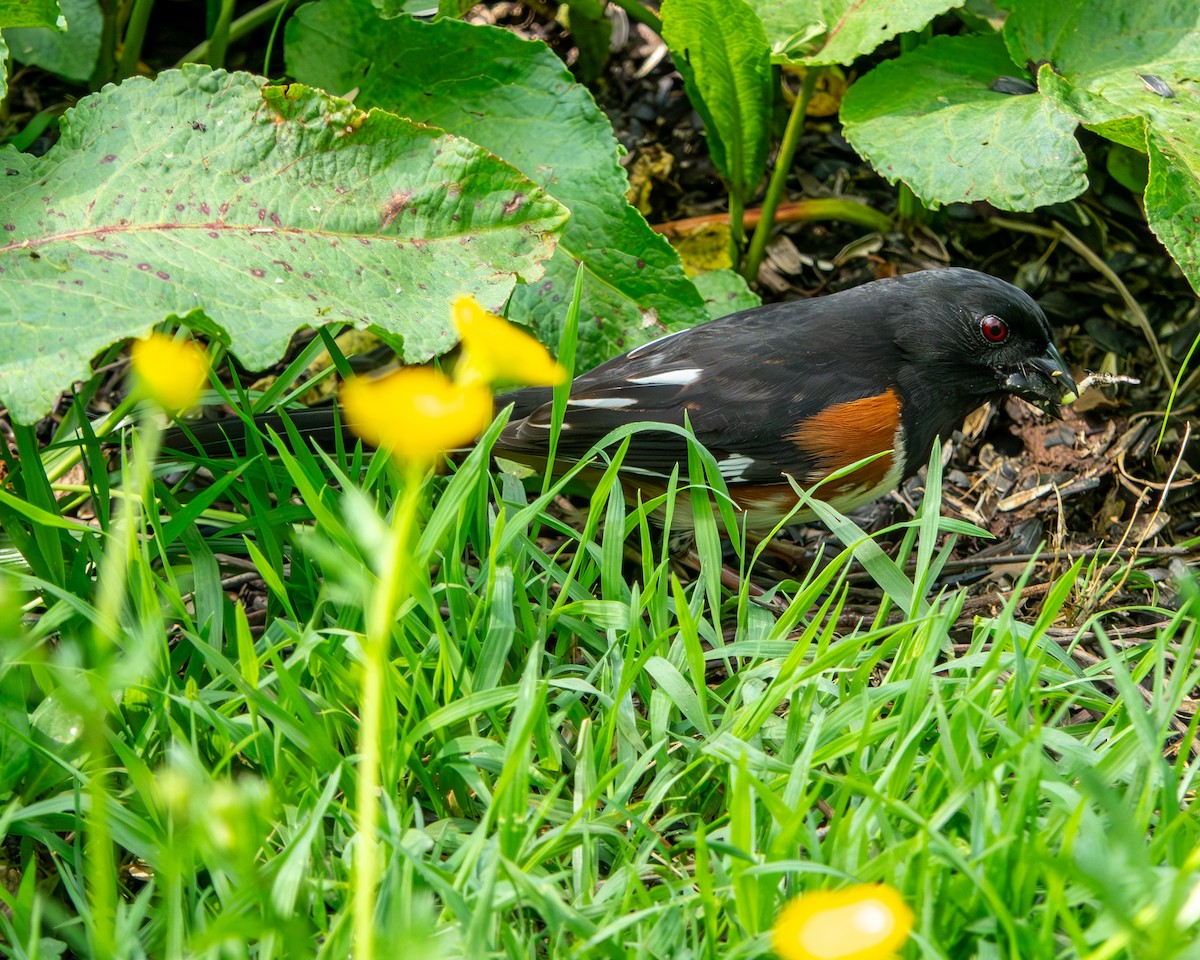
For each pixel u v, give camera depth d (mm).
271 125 6008
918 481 7844
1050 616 4902
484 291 5934
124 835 4246
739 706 5023
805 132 9352
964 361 6898
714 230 8648
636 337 7301
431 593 4938
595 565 5570
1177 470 7707
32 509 4832
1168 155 6836
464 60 7332
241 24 9031
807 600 5121
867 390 6750
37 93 8922
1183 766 4480
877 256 8805
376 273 5883
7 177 5781
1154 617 6641
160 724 4723
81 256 5562
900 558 5328
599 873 4531
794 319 7008
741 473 6688
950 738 4137
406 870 3840
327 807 4160
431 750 4781
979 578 7129
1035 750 4020
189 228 5777
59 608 4840
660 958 3828
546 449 6543
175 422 6246
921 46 7727
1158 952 3039
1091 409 8086
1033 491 7727
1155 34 7441
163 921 4133
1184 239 6754
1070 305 8500
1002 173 7051
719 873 4105
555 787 4332
